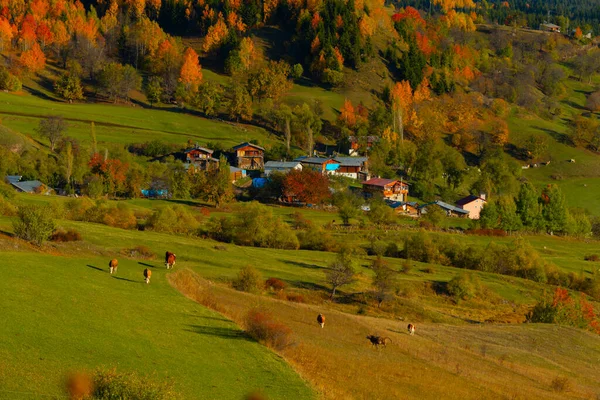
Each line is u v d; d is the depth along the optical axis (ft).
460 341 260.42
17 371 105.81
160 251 329.11
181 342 148.05
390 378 175.01
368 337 211.20
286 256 394.11
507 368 230.27
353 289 344.08
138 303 170.71
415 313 323.57
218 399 120.37
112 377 99.76
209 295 223.71
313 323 227.61
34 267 178.40
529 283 435.94
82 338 129.90
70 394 101.19
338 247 452.35
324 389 142.92
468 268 467.11
